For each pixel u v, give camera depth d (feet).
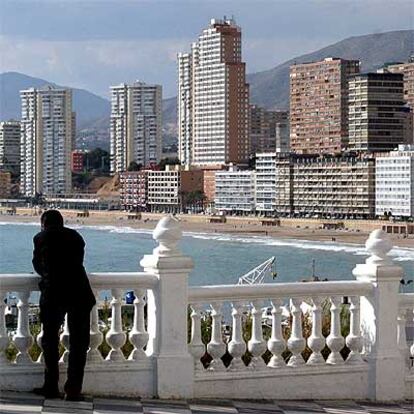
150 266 62.85
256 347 64.59
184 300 62.59
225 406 62.08
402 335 69.05
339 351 67.26
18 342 60.08
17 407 57.11
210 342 64.03
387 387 67.46
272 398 65.05
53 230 58.34
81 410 57.47
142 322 62.59
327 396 66.54
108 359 62.08
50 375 59.11
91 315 61.46
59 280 57.88
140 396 62.34
